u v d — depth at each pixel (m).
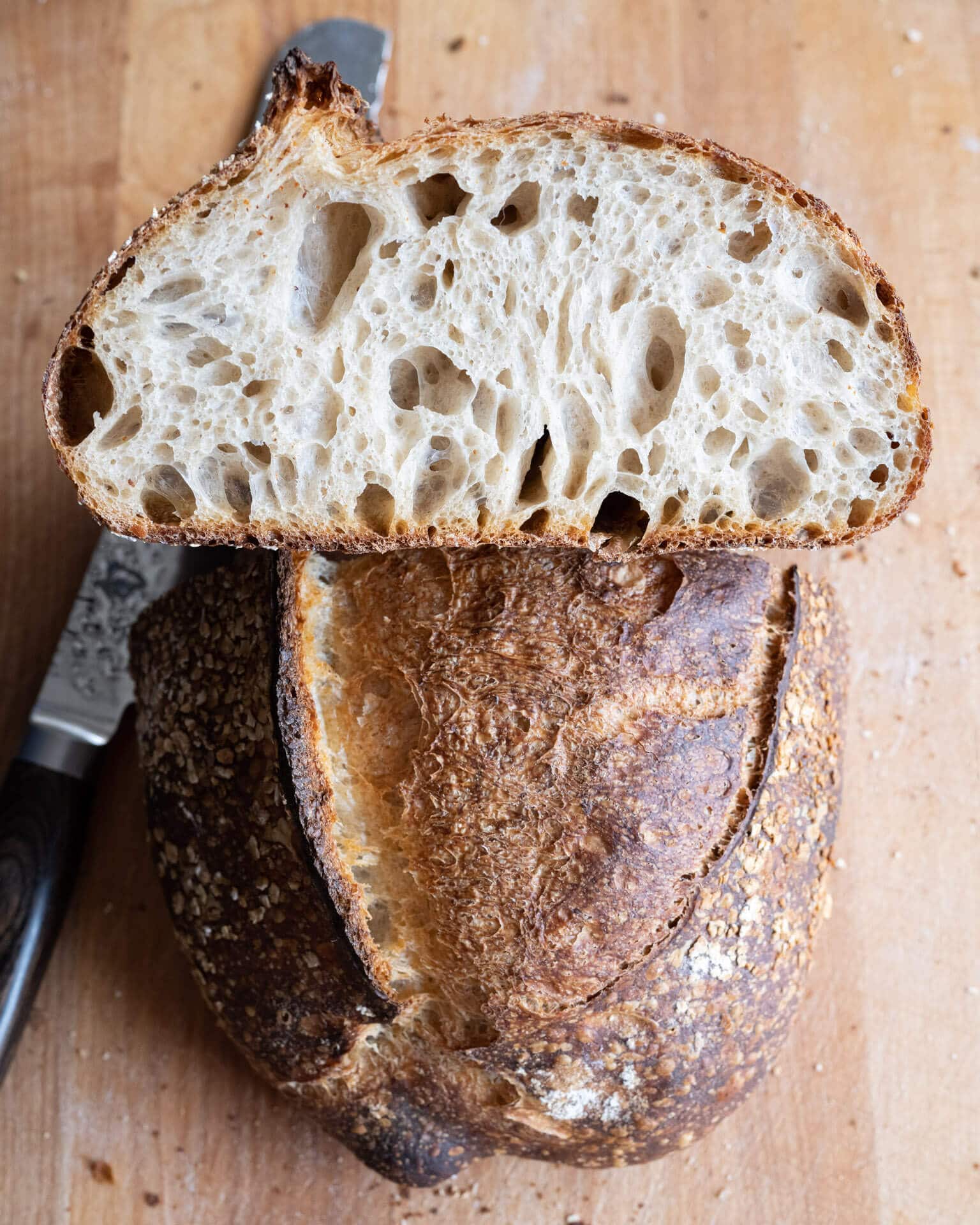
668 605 0.42
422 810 0.41
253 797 0.41
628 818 0.40
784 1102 0.48
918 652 0.50
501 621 0.41
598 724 0.41
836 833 0.48
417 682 0.41
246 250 0.39
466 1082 0.42
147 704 0.44
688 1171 0.47
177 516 0.41
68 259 0.52
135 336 0.39
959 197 0.52
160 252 0.39
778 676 0.42
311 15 0.52
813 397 0.40
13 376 0.51
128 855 0.49
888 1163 0.48
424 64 0.52
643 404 0.41
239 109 0.52
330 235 0.40
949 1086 0.48
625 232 0.39
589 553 0.42
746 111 0.52
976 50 0.53
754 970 0.42
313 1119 0.46
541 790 0.40
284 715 0.40
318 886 0.40
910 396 0.40
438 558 0.42
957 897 0.49
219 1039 0.48
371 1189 0.47
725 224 0.39
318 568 0.43
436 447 0.40
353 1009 0.41
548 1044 0.41
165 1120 0.47
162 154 0.52
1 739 0.49
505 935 0.40
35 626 0.50
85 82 0.52
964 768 0.50
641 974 0.41
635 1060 0.42
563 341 0.40
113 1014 0.48
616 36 0.53
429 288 0.40
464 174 0.39
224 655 0.42
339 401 0.40
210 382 0.40
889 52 0.53
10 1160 0.47
